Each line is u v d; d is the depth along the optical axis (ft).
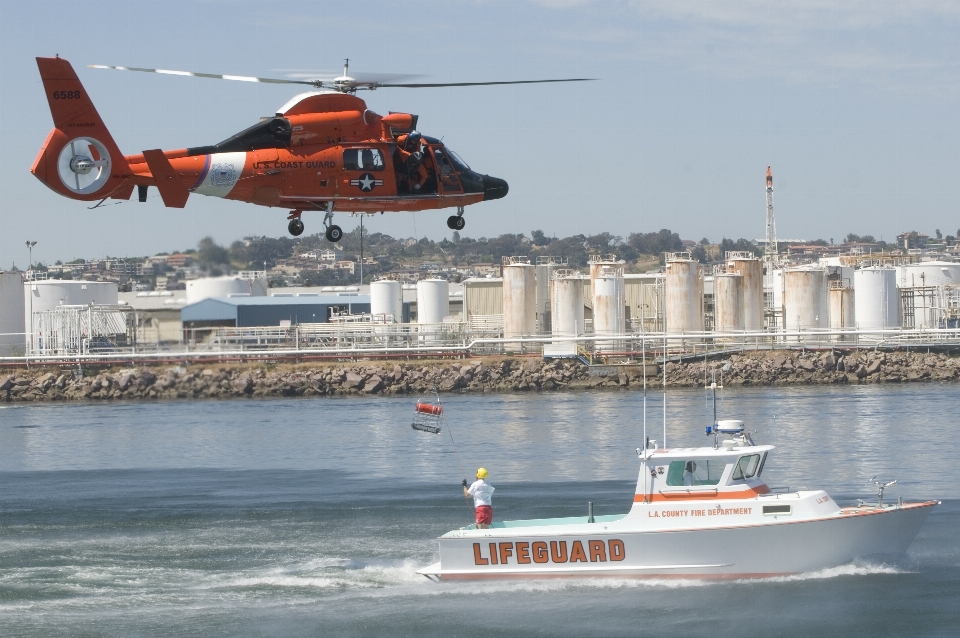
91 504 370.12
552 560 255.70
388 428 553.23
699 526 251.39
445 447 488.02
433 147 299.17
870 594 248.93
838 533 253.44
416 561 288.71
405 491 383.86
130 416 576.61
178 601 261.85
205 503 369.09
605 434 513.04
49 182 290.35
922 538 296.51
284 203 293.43
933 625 233.96
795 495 254.47
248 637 239.09
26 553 303.89
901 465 414.21
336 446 496.23
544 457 449.48
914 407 615.16
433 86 294.87
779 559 253.44
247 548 306.76
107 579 278.26
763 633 232.12
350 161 291.58
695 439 485.97
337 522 336.08
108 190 293.64
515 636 235.40
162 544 312.91
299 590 267.39
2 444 499.10
